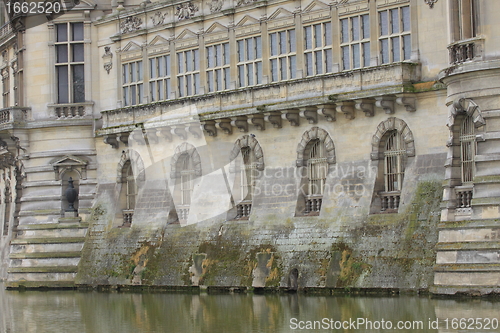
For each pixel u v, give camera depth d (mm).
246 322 55062
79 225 90062
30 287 88812
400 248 66812
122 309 65562
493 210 61000
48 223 90812
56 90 92188
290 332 50562
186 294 75812
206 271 78375
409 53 70188
